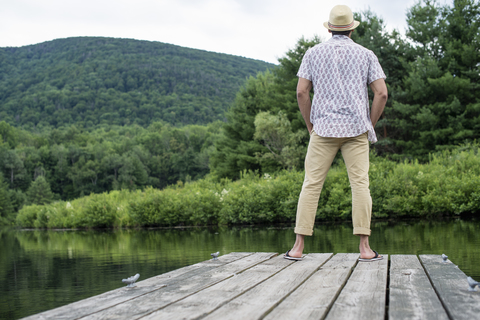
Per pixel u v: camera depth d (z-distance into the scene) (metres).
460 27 21.70
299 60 26.27
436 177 12.49
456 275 2.23
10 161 77.50
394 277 2.22
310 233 2.94
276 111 25.58
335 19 2.88
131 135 134.25
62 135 111.62
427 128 21.30
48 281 4.93
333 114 2.80
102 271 5.38
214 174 31.30
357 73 2.81
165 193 16.28
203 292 1.93
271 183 13.92
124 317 1.52
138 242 9.36
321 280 2.16
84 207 18.92
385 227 9.48
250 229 11.57
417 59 21.66
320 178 2.93
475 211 11.48
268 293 1.87
